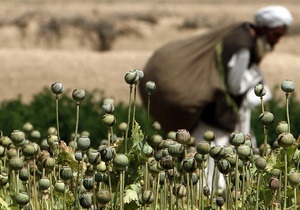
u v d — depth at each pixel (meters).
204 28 47.62
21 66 33.00
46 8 50.00
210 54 14.55
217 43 14.53
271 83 32.47
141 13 48.25
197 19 47.81
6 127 18.86
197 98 14.23
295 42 44.66
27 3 51.62
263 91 7.26
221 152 6.70
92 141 18.17
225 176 6.79
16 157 6.73
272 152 7.04
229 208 7.09
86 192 6.77
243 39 14.39
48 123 18.86
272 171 6.80
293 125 19.72
